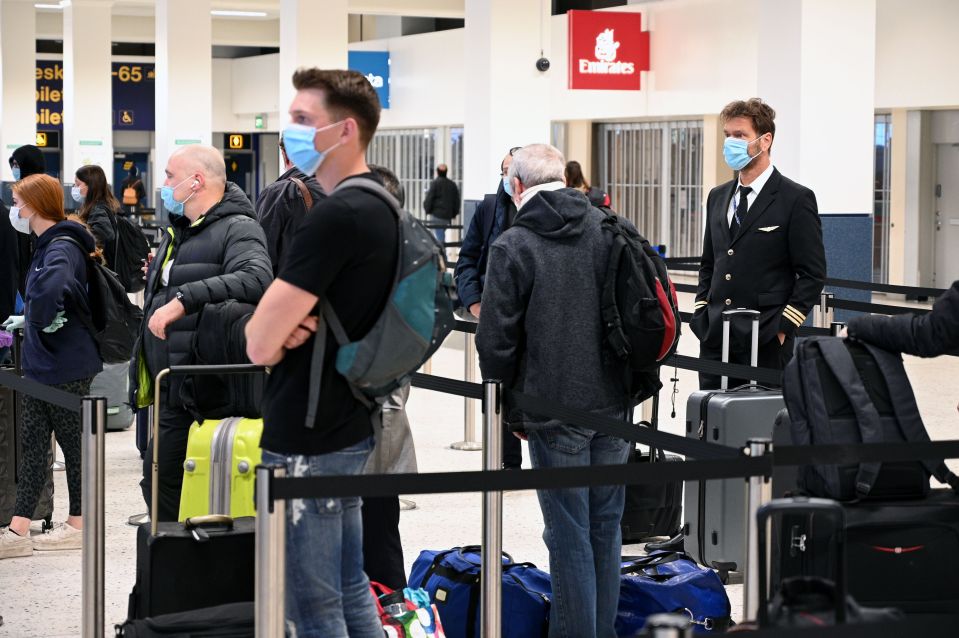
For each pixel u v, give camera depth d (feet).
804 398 12.90
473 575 14.14
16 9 84.64
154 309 15.52
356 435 10.77
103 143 78.48
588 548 13.56
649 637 7.78
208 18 62.49
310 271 10.07
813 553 12.49
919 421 12.76
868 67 33.94
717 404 16.53
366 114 10.62
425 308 10.52
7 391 19.94
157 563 12.14
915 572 12.53
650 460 17.51
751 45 55.21
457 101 76.02
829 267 34.09
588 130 70.69
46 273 18.49
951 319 12.55
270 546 10.19
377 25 91.15
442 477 10.56
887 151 54.95
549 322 13.60
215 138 111.04
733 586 17.15
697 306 19.62
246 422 14.51
